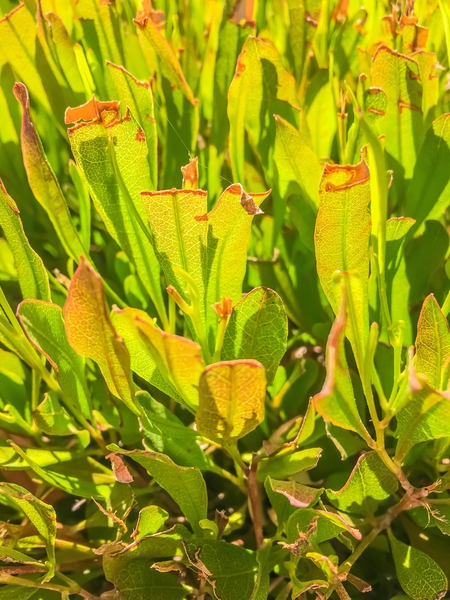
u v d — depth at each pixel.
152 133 0.21
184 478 0.17
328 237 0.17
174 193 0.16
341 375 0.15
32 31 0.24
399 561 0.19
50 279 0.24
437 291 0.23
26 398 0.22
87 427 0.21
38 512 0.17
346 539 0.18
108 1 0.26
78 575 0.21
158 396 0.23
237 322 0.18
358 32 0.29
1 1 0.30
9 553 0.18
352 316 0.16
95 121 0.18
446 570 0.20
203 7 0.30
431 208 0.23
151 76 0.25
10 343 0.20
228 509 0.23
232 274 0.18
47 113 0.26
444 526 0.19
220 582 0.18
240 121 0.22
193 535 0.19
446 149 0.22
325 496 0.22
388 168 0.24
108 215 0.19
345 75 0.29
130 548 0.17
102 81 0.26
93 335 0.15
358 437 0.22
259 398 0.15
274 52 0.23
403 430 0.16
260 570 0.17
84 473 0.21
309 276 0.24
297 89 0.28
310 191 0.22
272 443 0.21
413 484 0.23
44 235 0.27
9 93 0.26
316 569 0.19
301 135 0.23
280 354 0.18
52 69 0.25
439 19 0.29
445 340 0.17
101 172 0.18
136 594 0.18
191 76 0.27
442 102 0.29
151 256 0.20
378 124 0.24
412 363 0.15
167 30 0.30
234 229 0.17
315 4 0.28
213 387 0.14
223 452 0.23
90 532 0.21
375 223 0.17
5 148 0.26
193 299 0.16
